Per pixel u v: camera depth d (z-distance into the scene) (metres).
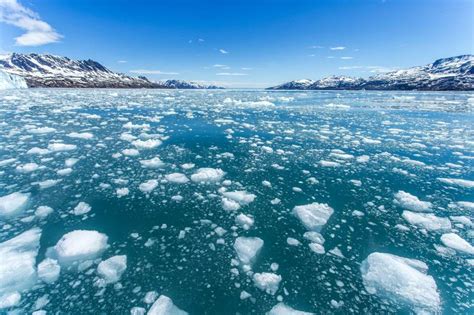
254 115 17.20
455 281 2.81
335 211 4.31
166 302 2.40
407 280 2.71
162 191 4.90
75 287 2.63
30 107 17.55
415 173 6.12
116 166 6.21
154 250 3.24
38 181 5.20
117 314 2.33
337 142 9.36
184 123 13.05
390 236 3.65
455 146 8.82
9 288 2.58
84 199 4.52
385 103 29.02
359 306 2.49
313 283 2.78
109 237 3.49
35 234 3.46
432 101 32.34
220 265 3.01
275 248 3.37
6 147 7.55
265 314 2.38
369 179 5.71
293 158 7.28
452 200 4.74
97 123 12.08
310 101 31.94
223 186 5.24
